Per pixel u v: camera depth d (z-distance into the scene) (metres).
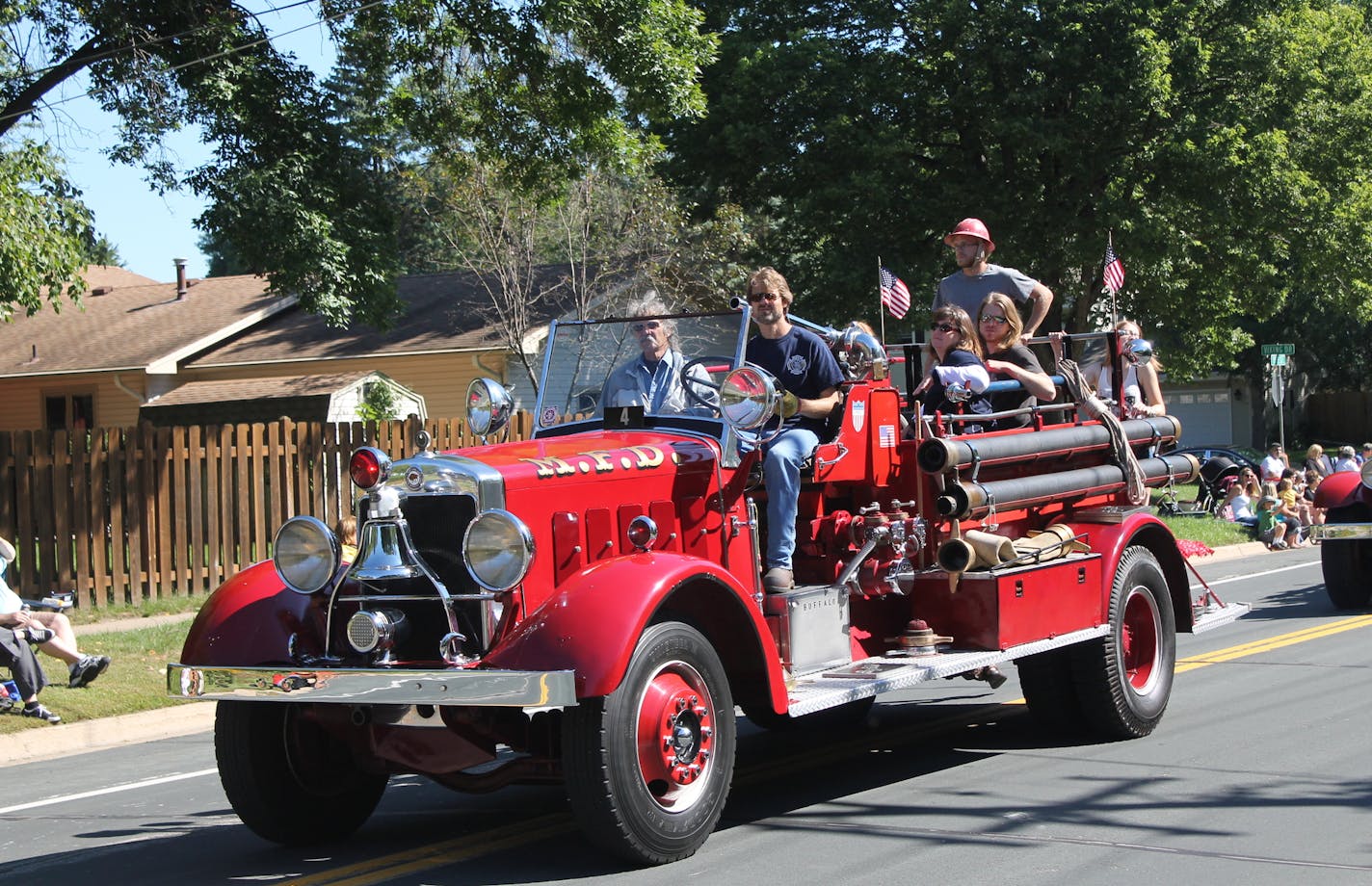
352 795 6.30
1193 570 8.79
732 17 28.03
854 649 6.93
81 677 10.77
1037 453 7.41
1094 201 25.56
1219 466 28.83
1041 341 8.70
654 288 30.20
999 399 8.05
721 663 5.79
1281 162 26.06
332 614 5.80
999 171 26.22
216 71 17.17
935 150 27.66
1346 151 27.98
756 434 6.68
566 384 7.01
